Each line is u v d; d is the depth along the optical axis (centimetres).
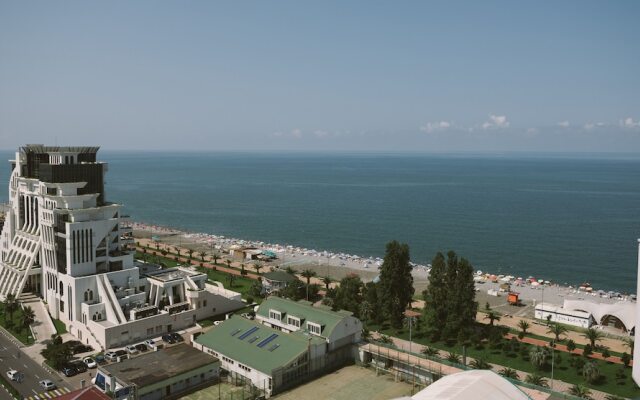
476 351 13388
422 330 14775
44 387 10788
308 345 11781
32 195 16600
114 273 14738
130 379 10550
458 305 14025
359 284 16950
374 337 14312
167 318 14288
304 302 14375
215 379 11512
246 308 16550
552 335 14638
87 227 14512
